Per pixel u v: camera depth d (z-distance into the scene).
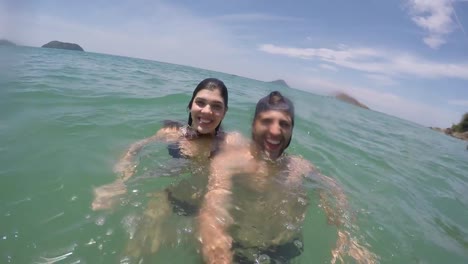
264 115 0.93
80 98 1.85
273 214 0.81
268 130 0.92
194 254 0.67
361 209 1.02
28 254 0.63
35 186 0.86
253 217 0.78
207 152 1.05
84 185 0.89
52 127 1.30
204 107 1.06
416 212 1.15
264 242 0.72
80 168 0.99
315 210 0.89
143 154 1.11
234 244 0.70
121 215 0.77
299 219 0.83
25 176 0.90
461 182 1.79
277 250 0.71
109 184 0.91
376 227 0.93
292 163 1.05
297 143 1.67
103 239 0.69
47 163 0.99
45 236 0.68
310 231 0.81
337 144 1.93
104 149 1.17
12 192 0.82
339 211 0.93
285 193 0.90
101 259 0.64
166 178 0.96
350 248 0.79
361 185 1.28
